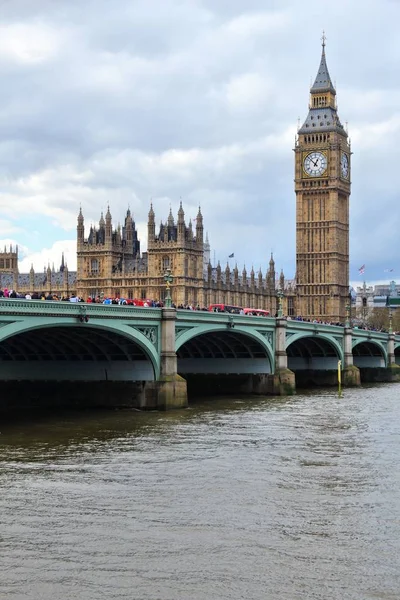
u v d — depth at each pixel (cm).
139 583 4091
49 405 10650
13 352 10694
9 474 6241
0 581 4097
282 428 8725
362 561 4391
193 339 12419
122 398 10350
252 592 4003
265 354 12912
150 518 5078
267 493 5700
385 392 14012
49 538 4684
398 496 5638
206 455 7056
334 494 5684
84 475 6216
